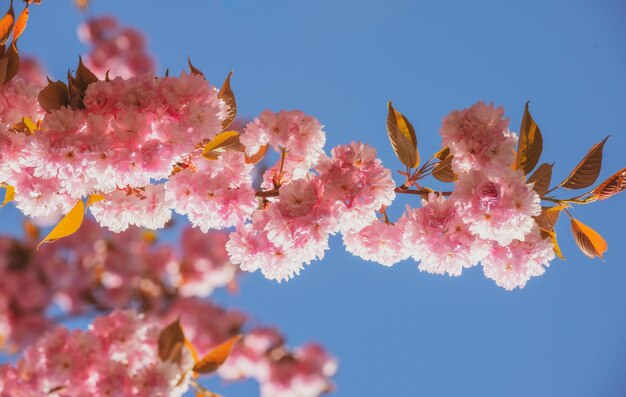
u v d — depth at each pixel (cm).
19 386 182
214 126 169
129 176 168
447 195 173
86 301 307
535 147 173
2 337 293
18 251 296
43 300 299
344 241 174
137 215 171
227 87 174
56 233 171
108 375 180
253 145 172
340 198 170
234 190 171
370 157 170
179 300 314
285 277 172
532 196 169
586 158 173
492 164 171
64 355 182
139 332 184
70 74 170
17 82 171
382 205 173
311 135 172
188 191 171
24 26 171
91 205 171
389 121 175
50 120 167
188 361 182
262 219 172
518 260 172
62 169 167
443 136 172
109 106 168
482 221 169
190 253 322
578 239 175
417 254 172
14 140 168
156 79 170
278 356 329
